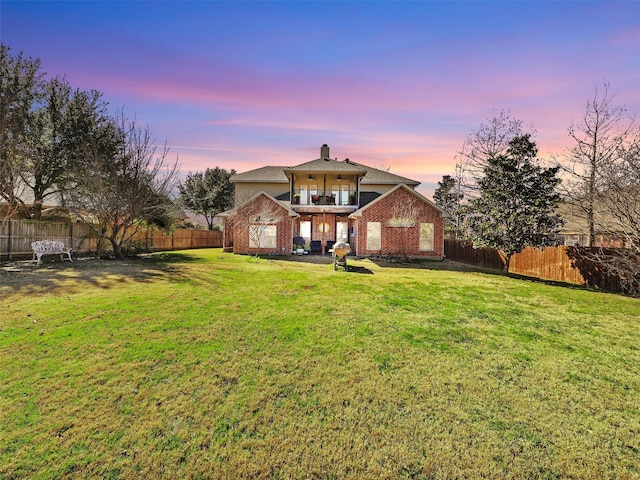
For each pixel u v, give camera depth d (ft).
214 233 109.29
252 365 14.69
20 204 56.95
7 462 8.67
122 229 66.39
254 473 8.60
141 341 17.01
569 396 12.80
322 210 72.54
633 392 13.21
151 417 10.73
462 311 24.98
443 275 43.65
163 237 81.66
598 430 10.69
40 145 57.98
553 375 14.57
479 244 50.78
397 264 54.90
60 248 47.24
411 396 12.43
